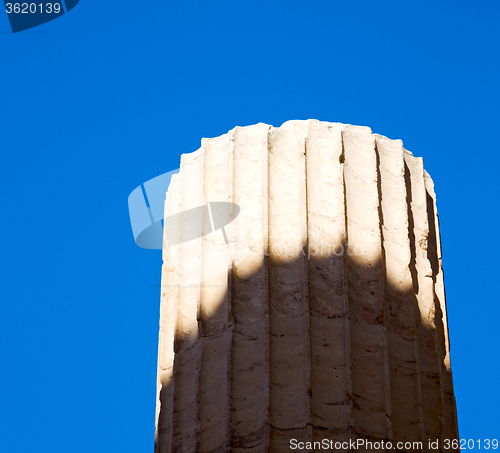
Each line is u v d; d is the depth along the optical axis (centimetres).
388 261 2155
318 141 2258
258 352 2003
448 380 2144
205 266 2148
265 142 2241
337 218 2152
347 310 2042
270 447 1908
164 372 2150
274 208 2162
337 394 1962
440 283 2275
